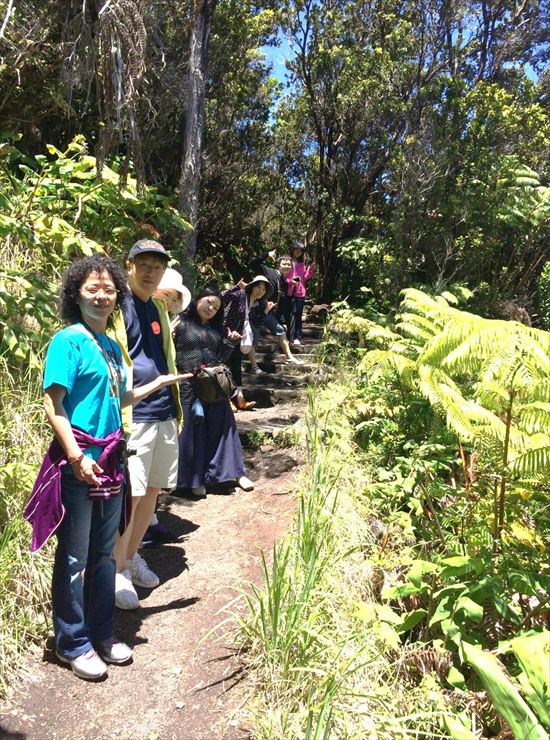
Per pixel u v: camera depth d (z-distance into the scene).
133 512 3.57
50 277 5.06
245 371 8.05
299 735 2.52
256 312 6.75
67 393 2.74
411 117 11.77
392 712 2.68
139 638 3.15
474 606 2.88
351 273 14.26
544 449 3.19
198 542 4.13
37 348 4.29
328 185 14.63
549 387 3.02
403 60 12.83
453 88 10.70
